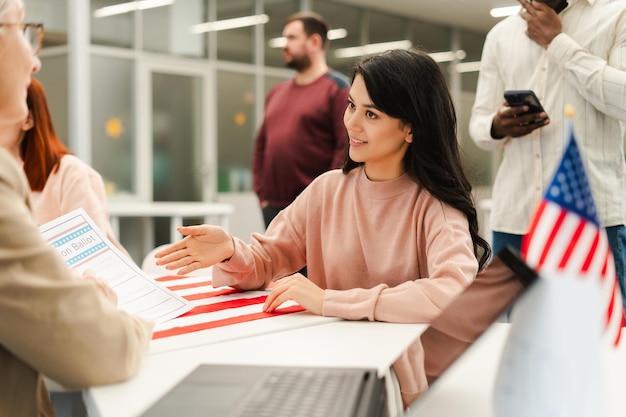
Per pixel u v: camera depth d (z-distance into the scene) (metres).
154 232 6.59
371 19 8.84
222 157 7.40
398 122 1.31
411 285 1.19
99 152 6.40
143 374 0.88
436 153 1.33
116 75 6.47
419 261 1.35
